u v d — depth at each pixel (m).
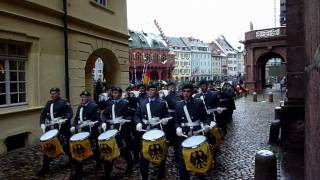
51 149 8.30
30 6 12.19
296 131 10.98
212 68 128.50
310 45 4.14
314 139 3.50
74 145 8.00
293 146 10.95
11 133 11.38
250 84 47.53
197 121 7.24
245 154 10.30
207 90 11.77
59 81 13.94
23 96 12.50
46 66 13.16
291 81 11.05
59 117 9.04
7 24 11.21
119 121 8.62
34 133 12.48
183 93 7.35
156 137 7.11
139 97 11.00
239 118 19.55
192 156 6.26
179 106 7.30
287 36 11.02
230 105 16.30
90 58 19.77
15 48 12.05
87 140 8.09
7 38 11.23
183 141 6.67
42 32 12.91
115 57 19.23
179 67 114.75
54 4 13.63
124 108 8.71
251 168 8.75
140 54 89.81
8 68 11.78
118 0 19.33
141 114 8.36
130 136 8.77
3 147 11.03
